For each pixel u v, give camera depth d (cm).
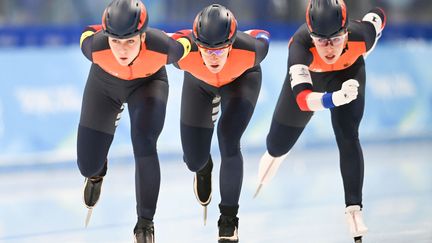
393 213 2202
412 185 2848
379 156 3888
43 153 3416
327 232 1923
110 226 2123
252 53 1712
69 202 2619
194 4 4094
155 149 1593
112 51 1538
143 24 1511
